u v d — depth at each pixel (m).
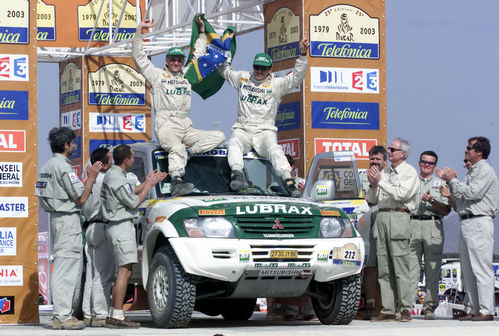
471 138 31.89
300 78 32.06
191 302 26.61
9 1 32.97
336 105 41.62
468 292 32.28
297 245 26.89
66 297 27.56
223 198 27.84
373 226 32.97
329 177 32.19
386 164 33.66
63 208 27.56
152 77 31.59
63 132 27.73
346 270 27.80
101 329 27.22
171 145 30.48
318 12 41.47
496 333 23.28
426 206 34.00
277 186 31.42
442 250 33.94
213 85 34.12
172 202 27.94
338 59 41.75
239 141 31.36
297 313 34.88
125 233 27.81
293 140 41.88
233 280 26.39
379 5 42.44
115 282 28.30
